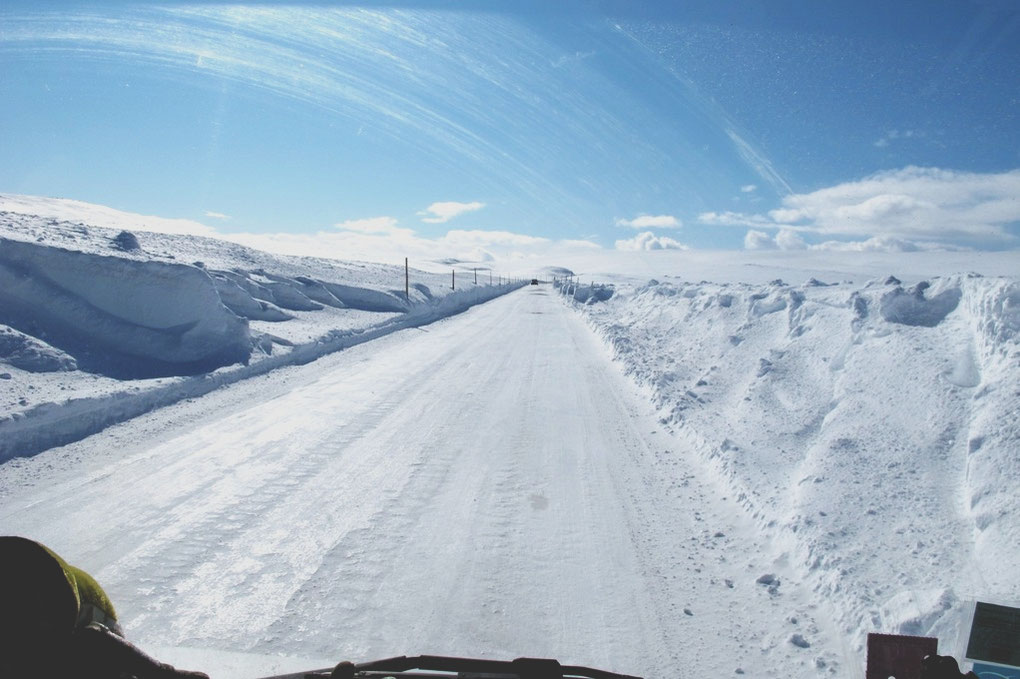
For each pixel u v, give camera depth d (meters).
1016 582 4.03
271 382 12.21
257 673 3.68
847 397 7.79
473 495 6.71
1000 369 6.59
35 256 11.81
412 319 25.19
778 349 10.35
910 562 4.62
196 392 10.90
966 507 5.12
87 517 5.84
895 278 11.04
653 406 10.56
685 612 4.54
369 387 12.07
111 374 10.59
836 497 5.70
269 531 5.69
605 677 1.93
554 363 15.38
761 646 4.13
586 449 8.42
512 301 45.03
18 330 10.56
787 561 5.19
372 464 7.62
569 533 5.83
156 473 7.07
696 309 16.53
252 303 18.08
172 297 12.83
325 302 24.02
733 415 8.83
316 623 4.27
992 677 2.35
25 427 7.73
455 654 3.98
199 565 5.03
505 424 9.59
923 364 7.52
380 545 5.48
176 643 3.98
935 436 6.20
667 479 7.33
